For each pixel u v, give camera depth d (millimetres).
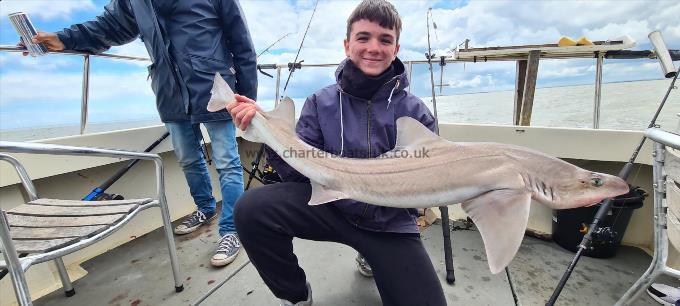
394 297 1483
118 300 1995
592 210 2277
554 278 2117
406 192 1316
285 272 1619
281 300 1763
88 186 2721
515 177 1188
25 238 1369
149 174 3072
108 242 2646
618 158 2439
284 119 1569
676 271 1277
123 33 2744
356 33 1538
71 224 1512
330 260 2324
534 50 3045
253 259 1599
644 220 2529
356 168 1399
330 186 1424
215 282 2131
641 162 2389
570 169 1196
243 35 2426
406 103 1685
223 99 1610
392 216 1543
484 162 1257
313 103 1772
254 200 1523
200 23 2258
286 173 1697
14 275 1132
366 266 2074
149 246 2656
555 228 2566
